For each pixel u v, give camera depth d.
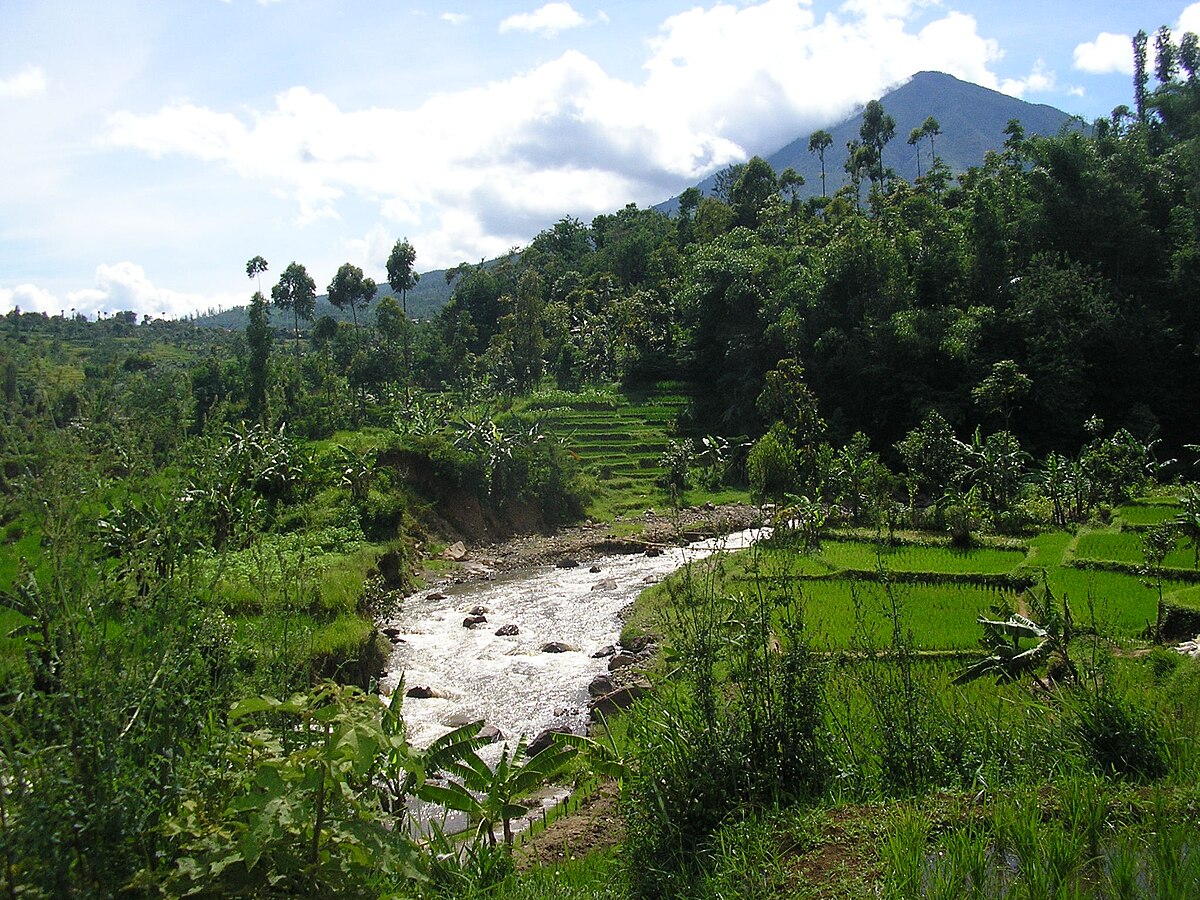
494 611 27.88
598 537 40.44
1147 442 44.72
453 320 95.19
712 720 6.68
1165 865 4.63
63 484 4.54
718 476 50.78
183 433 5.60
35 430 4.60
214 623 5.46
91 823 4.13
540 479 45.19
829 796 6.36
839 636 16.84
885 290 55.78
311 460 35.34
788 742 6.74
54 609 4.46
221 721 5.53
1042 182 55.41
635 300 77.62
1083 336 48.41
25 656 4.50
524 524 44.16
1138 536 25.30
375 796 5.87
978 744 6.93
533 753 14.94
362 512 33.19
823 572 24.19
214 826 4.70
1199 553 20.41
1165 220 54.72
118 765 4.28
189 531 5.16
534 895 6.11
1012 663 8.37
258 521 6.26
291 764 4.68
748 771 6.51
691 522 40.44
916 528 31.80
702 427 60.66
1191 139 54.44
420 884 5.38
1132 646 12.87
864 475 35.38
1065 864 4.85
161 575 5.07
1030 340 48.78
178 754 4.82
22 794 4.05
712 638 7.19
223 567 5.46
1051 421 49.12
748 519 39.88
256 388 53.44
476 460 42.97
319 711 5.02
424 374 80.81
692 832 6.25
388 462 40.84
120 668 4.57
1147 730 6.63
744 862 5.34
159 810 4.59
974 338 50.47
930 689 7.82
